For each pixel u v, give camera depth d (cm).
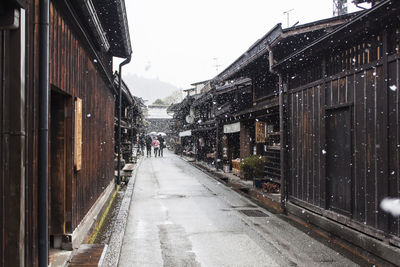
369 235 646
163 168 2566
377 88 629
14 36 383
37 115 447
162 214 1040
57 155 605
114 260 609
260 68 1496
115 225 868
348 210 728
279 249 702
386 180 594
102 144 1112
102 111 1117
